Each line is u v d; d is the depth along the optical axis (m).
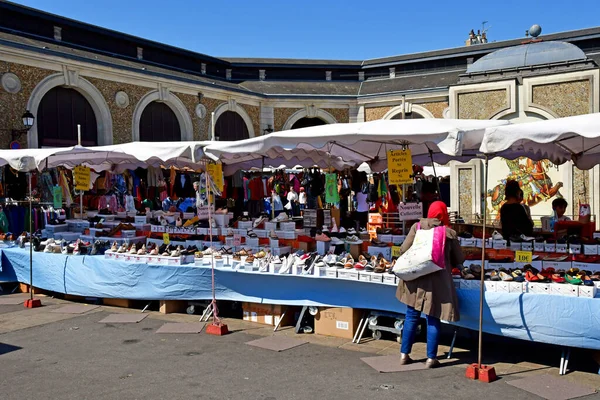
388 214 8.34
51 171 11.79
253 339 5.71
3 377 4.67
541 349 5.21
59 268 7.62
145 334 5.96
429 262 4.47
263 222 7.52
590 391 4.14
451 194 15.10
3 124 14.30
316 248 6.54
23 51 14.64
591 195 13.51
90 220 9.64
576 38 22.30
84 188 8.99
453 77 24.05
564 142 6.85
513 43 23.78
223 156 7.00
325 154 9.07
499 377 4.48
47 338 5.85
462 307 4.81
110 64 17.23
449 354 5.00
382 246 6.22
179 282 6.61
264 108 24.19
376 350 5.28
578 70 14.05
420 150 8.31
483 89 15.28
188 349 5.39
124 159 9.46
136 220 8.98
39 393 4.30
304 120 25.80
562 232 6.58
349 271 5.54
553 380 4.37
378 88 25.59
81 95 16.98
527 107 14.78
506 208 6.64
